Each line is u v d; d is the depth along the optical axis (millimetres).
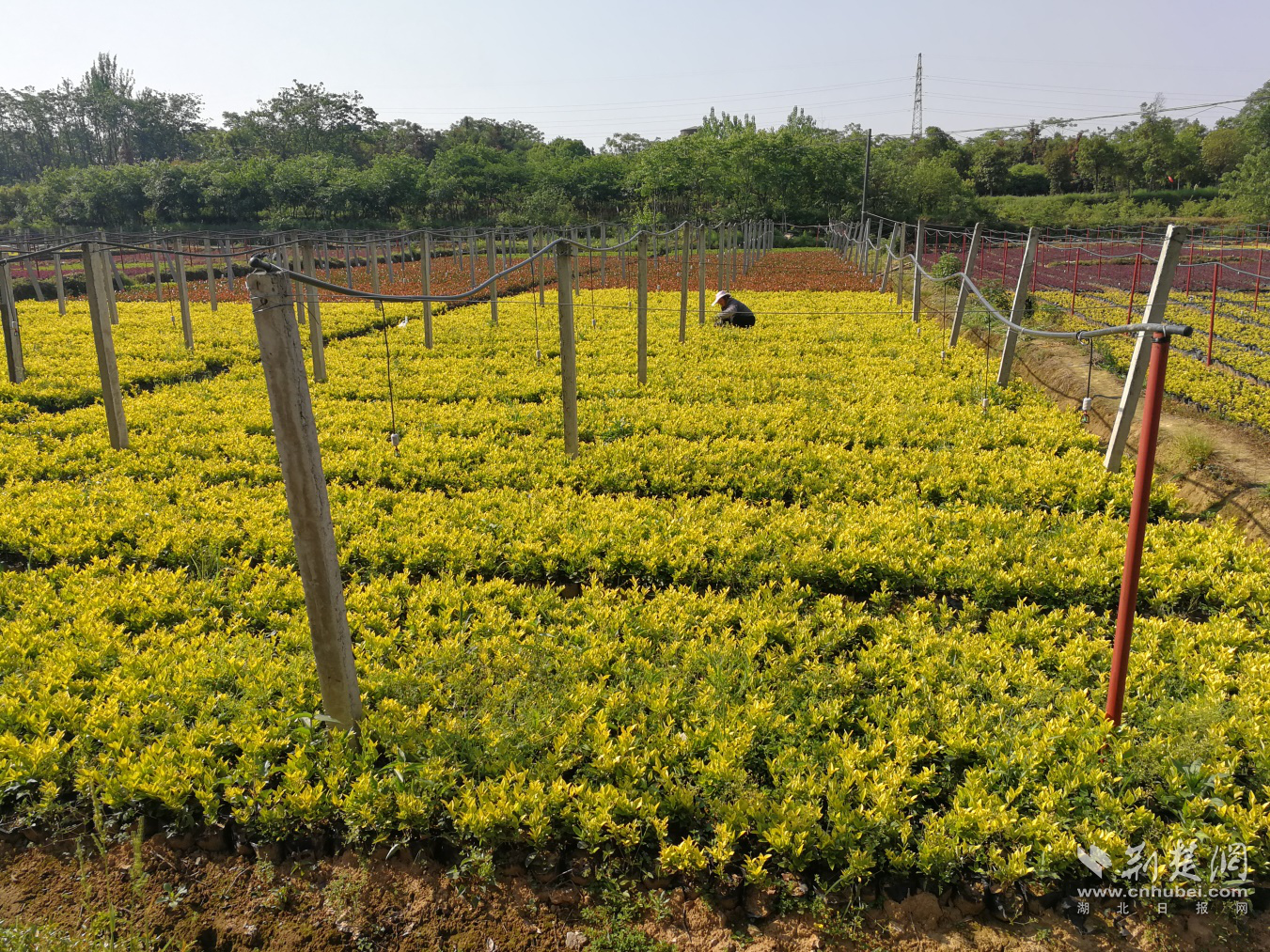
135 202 62188
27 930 4418
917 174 75000
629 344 19828
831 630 7359
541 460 11828
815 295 30531
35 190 63875
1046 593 8070
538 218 66000
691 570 8633
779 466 11586
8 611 7797
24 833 5387
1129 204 73562
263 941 4758
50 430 13328
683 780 5738
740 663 6934
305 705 6324
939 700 6355
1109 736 5832
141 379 16984
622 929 4812
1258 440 11500
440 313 25703
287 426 4984
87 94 106812
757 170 74750
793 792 5473
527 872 5172
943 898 5039
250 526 9398
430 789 5441
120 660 6875
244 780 5559
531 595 8133
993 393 14922
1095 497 10289
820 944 4770
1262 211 61562
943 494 10719
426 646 7023
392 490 11406
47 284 35875
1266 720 6004
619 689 6582
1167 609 7797
